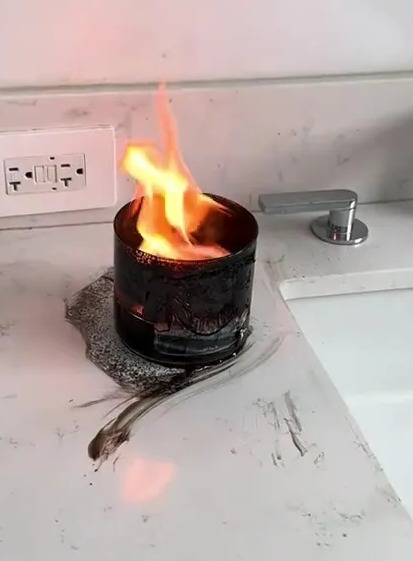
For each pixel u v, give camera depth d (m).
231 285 0.70
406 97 0.93
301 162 0.94
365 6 0.87
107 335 0.75
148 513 0.60
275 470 0.63
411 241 0.92
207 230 0.78
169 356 0.72
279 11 0.85
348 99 0.91
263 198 0.89
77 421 0.67
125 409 0.68
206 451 0.65
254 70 0.88
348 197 0.90
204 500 0.61
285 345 0.76
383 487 0.62
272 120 0.91
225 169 0.92
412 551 0.58
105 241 0.89
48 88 0.84
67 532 0.58
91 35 0.83
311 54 0.88
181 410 0.68
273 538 0.58
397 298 0.90
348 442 0.66
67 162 0.87
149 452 0.64
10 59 0.82
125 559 0.56
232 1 0.84
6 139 0.85
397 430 0.91
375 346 0.93
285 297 0.86
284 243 0.90
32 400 0.68
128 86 0.86
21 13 0.80
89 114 0.86
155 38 0.84
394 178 0.97
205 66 0.87
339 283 0.87
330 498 0.61
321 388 0.71
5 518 0.59
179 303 0.69
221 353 0.73
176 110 0.88
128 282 0.71
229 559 0.57
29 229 0.90
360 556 0.57
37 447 0.64
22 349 0.73
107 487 0.61
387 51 0.90
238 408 0.69
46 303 0.79
